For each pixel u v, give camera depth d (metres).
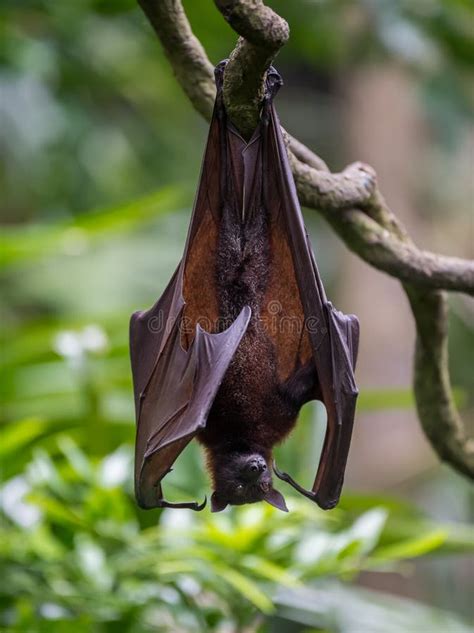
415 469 21.64
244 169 6.38
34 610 9.22
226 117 6.16
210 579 9.09
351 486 21.67
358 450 21.89
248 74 5.65
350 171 6.98
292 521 9.13
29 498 9.12
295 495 9.92
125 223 12.30
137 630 9.57
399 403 11.80
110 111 22.47
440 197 27.72
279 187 6.34
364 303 23.02
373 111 24.16
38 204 22.45
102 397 11.02
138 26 18.25
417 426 21.95
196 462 9.81
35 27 18.02
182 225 24.50
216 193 6.52
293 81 29.09
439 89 20.20
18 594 9.20
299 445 10.11
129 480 10.16
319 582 10.30
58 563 9.31
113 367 11.93
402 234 7.14
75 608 9.24
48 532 9.68
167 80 21.27
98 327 11.81
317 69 27.17
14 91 19.45
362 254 7.06
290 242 6.39
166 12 6.55
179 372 6.59
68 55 18.52
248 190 6.48
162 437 6.52
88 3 17.52
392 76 24.05
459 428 8.05
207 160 6.31
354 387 6.56
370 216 7.08
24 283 22.94
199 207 6.44
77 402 11.86
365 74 24.20
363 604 10.33
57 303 22.69
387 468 21.64
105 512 9.27
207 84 6.77
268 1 18.48
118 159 22.23
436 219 28.27
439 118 21.47
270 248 6.70
